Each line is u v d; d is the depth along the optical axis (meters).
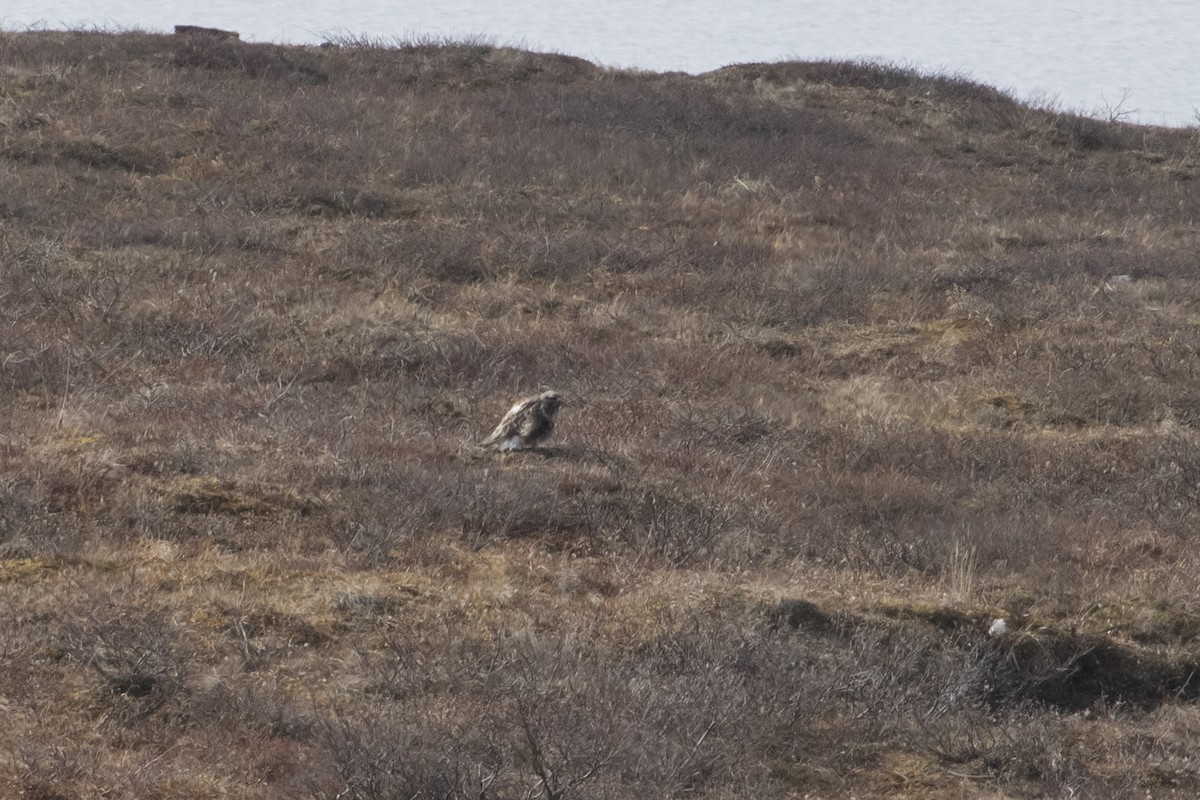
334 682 30.70
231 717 28.69
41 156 85.12
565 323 67.56
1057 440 56.03
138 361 57.56
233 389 53.53
